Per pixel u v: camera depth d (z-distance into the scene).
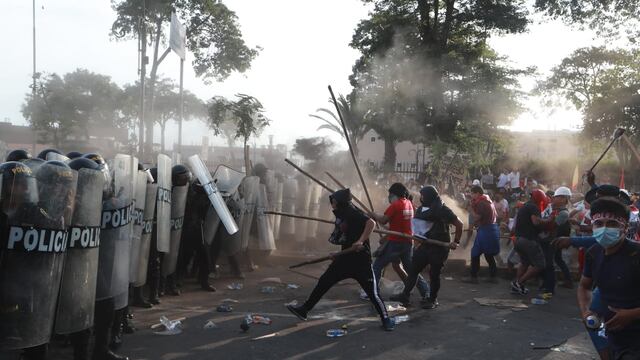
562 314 7.67
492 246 9.66
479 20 31.61
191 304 7.45
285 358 5.37
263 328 6.39
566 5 28.70
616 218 3.37
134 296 7.10
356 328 6.55
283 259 10.94
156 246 6.95
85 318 4.11
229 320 6.67
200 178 7.59
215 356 5.33
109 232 4.51
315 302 6.59
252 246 10.65
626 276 3.38
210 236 8.59
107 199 4.47
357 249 6.43
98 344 4.66
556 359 5.64
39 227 3.55
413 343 6.02
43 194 3.58
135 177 5.55
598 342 3.94
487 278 10.33
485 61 33.78
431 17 33.75
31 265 3.54
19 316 3.52
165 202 6.75
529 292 9.19
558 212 8.53
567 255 10.12
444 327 6.75
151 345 5.58
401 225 7.82
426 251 7.63
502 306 7.96
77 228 3.98
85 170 4.02
